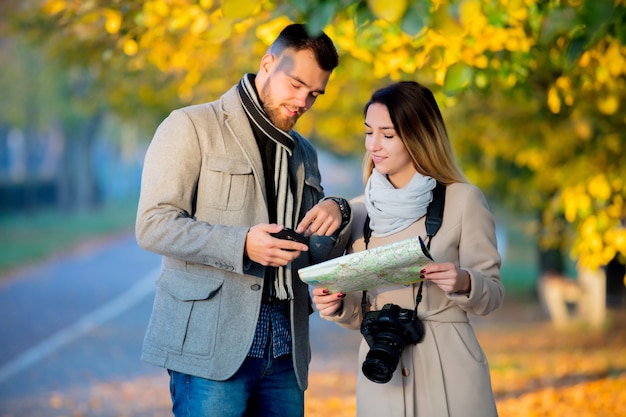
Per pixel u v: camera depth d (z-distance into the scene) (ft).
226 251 17.60
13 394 44.83
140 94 49.96
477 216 18.66
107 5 30.76
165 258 19.40
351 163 174.09
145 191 18.53
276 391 19.63
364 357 19.24
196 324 18.58
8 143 280.31
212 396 18.52
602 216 36.52
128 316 74.08
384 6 15.10
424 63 28.78
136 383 47.85
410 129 18.66
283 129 19.40
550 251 75.51
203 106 19.25
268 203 19.33
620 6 16.62
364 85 45.62
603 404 37.55
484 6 24.61
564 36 26.43
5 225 160.76
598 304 73.05
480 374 18.45
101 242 148.66
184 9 28.91
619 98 37.78
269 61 19.07
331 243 19.53
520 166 62.39
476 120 50.42
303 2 16.66
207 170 18.72
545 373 48.70
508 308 86.69
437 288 18.62
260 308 19.02
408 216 18.71
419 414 18.40
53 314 74.64
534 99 41.65
